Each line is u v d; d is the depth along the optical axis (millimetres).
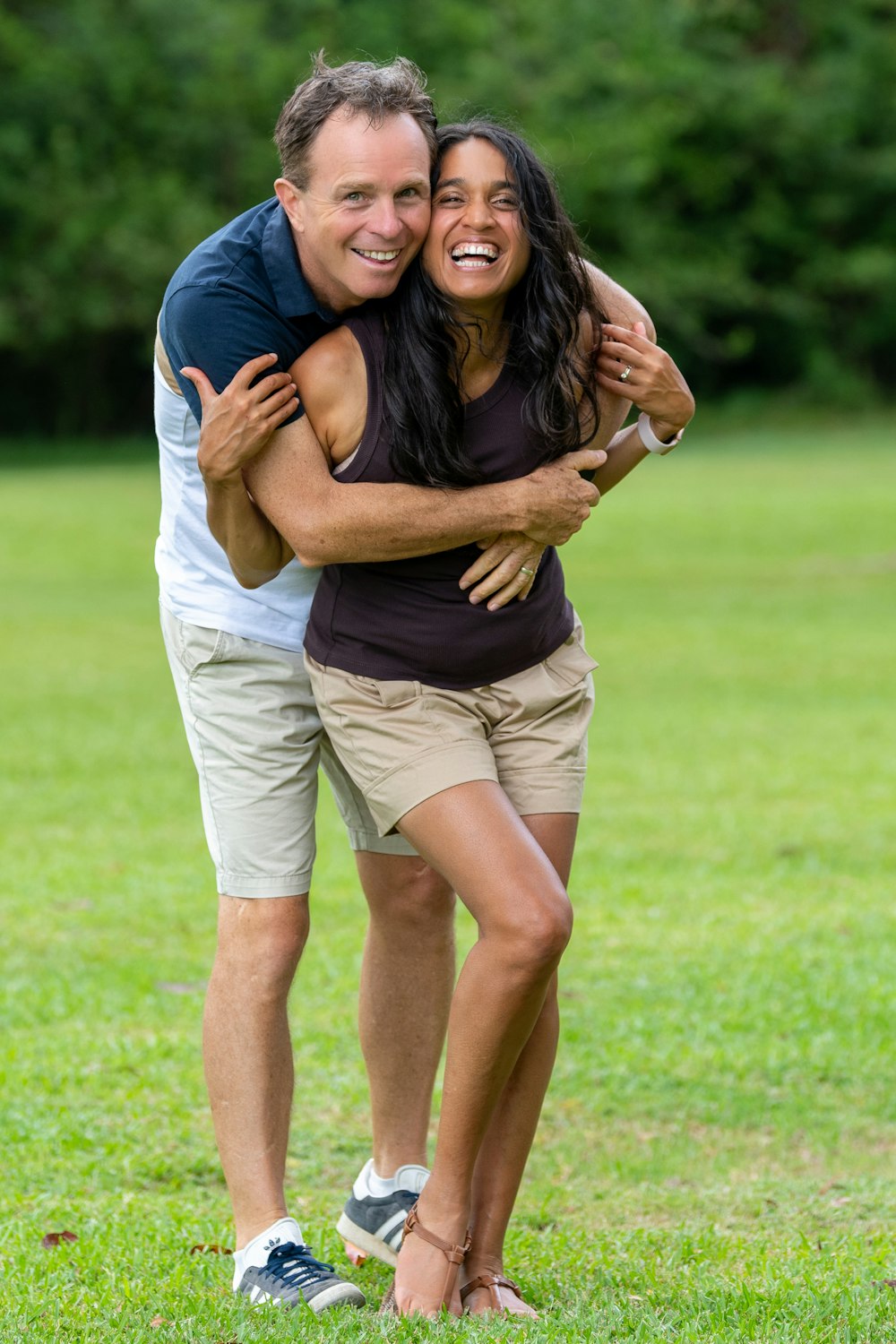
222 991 9992
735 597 51812
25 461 113250
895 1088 14609
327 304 9578
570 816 9773
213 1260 10461
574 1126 13828
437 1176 9273
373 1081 10703
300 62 128625
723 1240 10891
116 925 19828
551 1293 9898
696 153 137625
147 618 48406
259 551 9648
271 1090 9914
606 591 53375
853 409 136375
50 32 130250
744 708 34656
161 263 123438
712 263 137125
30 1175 12266
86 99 127375
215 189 130375
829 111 138625
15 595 53094
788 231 139625
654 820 25312
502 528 9258
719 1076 14922
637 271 134375
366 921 20094
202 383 9281
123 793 27500
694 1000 16938
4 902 20734
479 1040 8977
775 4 144875
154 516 73062
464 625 9516
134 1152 12844
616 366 9852
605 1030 16062
